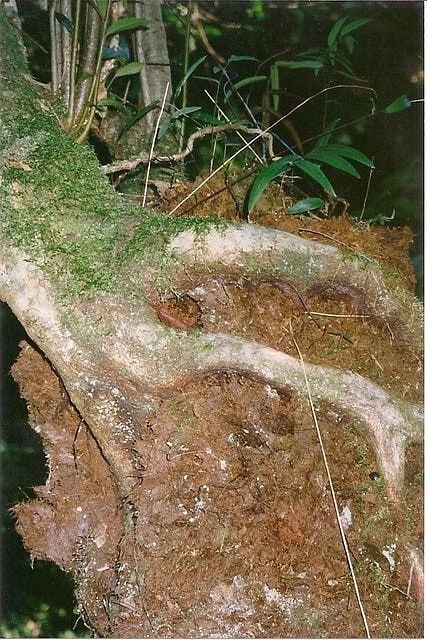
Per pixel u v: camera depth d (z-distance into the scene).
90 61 2.35
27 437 3.45
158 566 2.01
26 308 1.99
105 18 2.25
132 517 2.04
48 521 2.15
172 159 2.34
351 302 2.17
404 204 3.15
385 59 3.17
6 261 1.99
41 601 3.64
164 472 2.03
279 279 2.10
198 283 2.08
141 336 1.99
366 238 2.28
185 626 1.98
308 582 2.01
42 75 3.11
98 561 2.11
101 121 2.62
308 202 2.17
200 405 2.04
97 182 2.06
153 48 2.66
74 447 2.18
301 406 2.05
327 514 2.04
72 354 1.99
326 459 2.06
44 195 2.00
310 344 2.14
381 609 2.01
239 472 2.04
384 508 2.05
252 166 2.40
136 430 2.04
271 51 3.35
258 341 2.10
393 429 2.06
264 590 2.00
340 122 3.25
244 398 2.06
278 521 2.03
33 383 2.23
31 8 2.95
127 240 2.03
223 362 2.02
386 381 2.17
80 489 2.16
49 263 1.98
